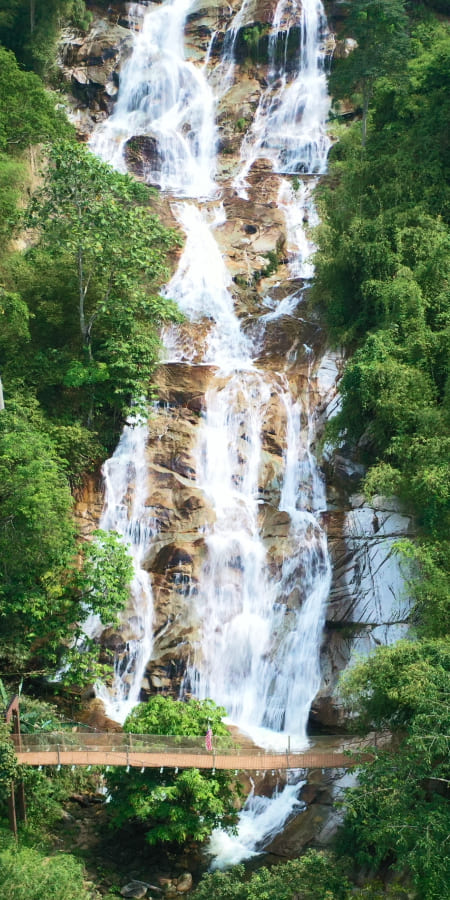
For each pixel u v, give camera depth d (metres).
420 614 28.44
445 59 41.53
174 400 36.22
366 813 22.48
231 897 21.97
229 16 59.56
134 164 52.75
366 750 23.64
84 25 57.78
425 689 22.42
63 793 26.39
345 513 32.28
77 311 37.66
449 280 34.59
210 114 55.72
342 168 43.09
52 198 35.94
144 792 24.86
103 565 29.44
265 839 26.05
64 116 48.06
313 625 31.16
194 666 31.16
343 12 57.09
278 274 43.75
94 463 35.09
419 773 21.81
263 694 30.95
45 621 29.22
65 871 21.50
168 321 39.38
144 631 31.70
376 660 24.64
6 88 44.59
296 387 36.34
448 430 30.30
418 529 30.42
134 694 31.02
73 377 34.91
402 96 44.12
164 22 59.59
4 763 23.89
